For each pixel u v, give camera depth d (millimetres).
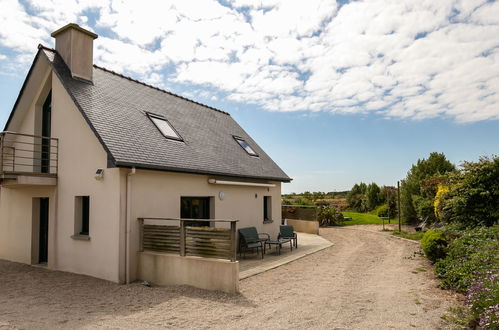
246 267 9578
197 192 10500
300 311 5641
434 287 6922
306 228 18984
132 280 8125
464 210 10742
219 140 13812
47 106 10727
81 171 8922
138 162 8102
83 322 5195
